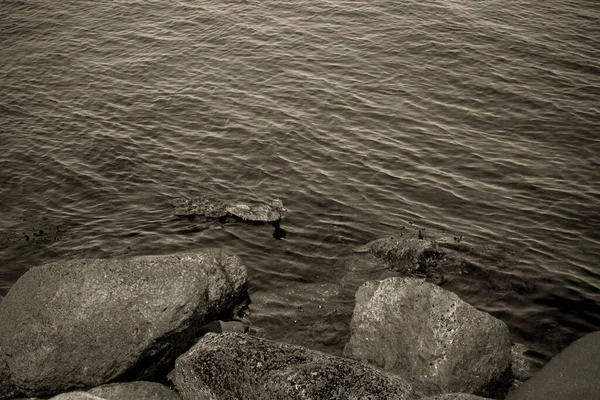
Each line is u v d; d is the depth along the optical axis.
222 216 17.16
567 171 19.02
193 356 10.61
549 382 10.57
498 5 29.75
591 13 28.84
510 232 16.56
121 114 22.48
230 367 10.30
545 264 15.39
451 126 21.41
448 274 14.98
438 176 18.94
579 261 15.49
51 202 18.08
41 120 22.27
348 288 14.68
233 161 19.73
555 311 13.95
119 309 11.45
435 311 11.56
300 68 25.03
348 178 18.88
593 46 26.09
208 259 13.57
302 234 16.52
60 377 11.26
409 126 21.39
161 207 17.73
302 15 29.38
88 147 20.59
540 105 22.34
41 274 11.84
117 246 16.09
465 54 25.64
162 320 11.51
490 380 11.37
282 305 14.19
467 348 11.25
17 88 24.41
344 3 30.34
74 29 29.05
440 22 28.19
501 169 19.17
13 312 11.59
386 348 11.84
